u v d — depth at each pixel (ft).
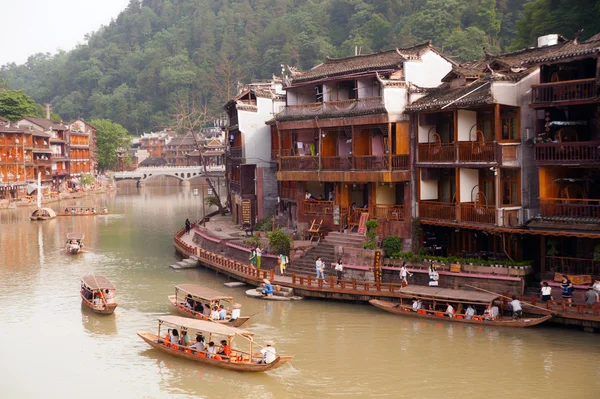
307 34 644.27
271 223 186.70
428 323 114.83
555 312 106.01
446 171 139.44
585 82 110.83
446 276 122.83
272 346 99.60
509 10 442.09
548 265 119.44
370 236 140.05
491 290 117.50
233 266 151.02
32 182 383.24
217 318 114.62
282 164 164.25
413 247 137.80
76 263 180.96
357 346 105.19
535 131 122.31
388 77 146.92
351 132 150.71
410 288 120.57
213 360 99.25
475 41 402.11
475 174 130.82
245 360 98.53
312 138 168.04
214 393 90.02
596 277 111.45
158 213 318.45
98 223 276.21
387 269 130.93
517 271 116.98
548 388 87.45
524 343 103.30
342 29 640.58
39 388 92.48
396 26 514.68
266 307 126.82
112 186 501.56
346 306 126.62
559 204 114.11
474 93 126.41
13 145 365.61
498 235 129.08
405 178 139.03
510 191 127.13
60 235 238.27
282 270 143.54
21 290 148.36
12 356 104.78
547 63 116.16
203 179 621.72
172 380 94.89
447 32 432.66
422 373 93.86
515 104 122.83
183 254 186.19
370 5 615.98
